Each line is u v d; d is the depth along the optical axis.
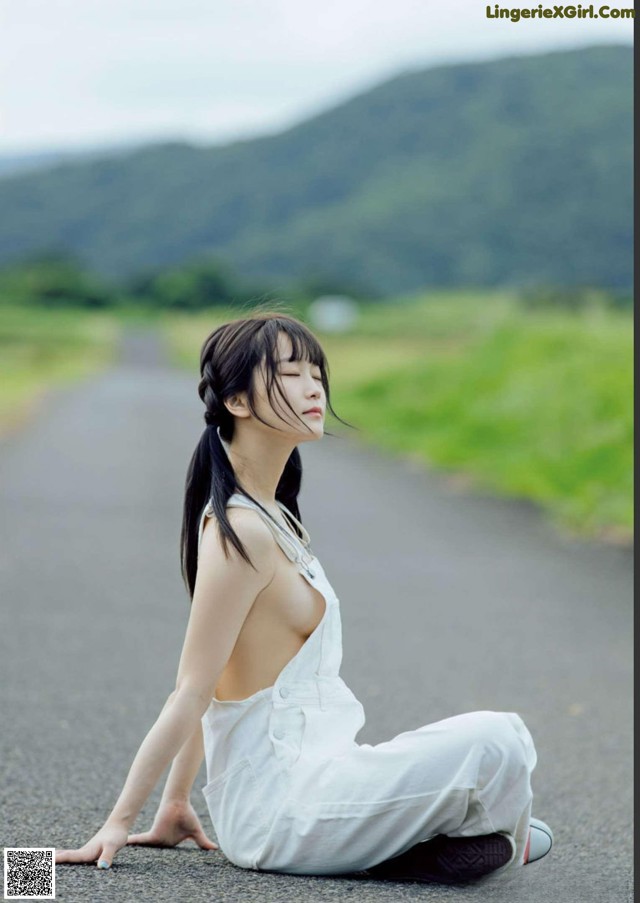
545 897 3.53
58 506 13.46
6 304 134.25
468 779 3.30
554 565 10.79
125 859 3.62
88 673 6.70
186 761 3.84
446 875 3.48
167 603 8.71
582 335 24.61
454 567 10.61
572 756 5.45
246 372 3.55
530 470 16.27
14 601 8.63
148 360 64.50
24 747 5.23
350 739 3.55
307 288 150.00
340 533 12.31
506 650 7.63
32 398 32.62
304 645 3.55
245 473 3.63
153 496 14.47
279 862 3.49
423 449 20.02
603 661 7.41
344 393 29.11
